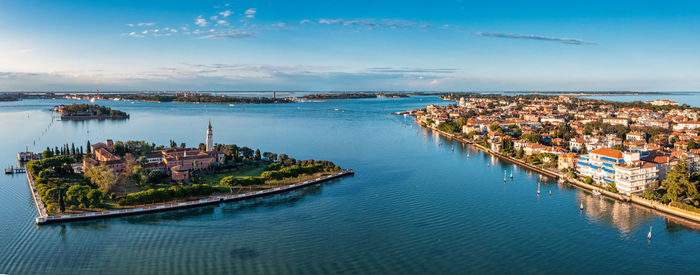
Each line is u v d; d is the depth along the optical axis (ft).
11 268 499.10
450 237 592.19
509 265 512.22
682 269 501.56
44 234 596.29
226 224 638.94
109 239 581.12
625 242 574.97
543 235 599.16
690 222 641.81
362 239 584.40
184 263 514.68
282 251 547.49
